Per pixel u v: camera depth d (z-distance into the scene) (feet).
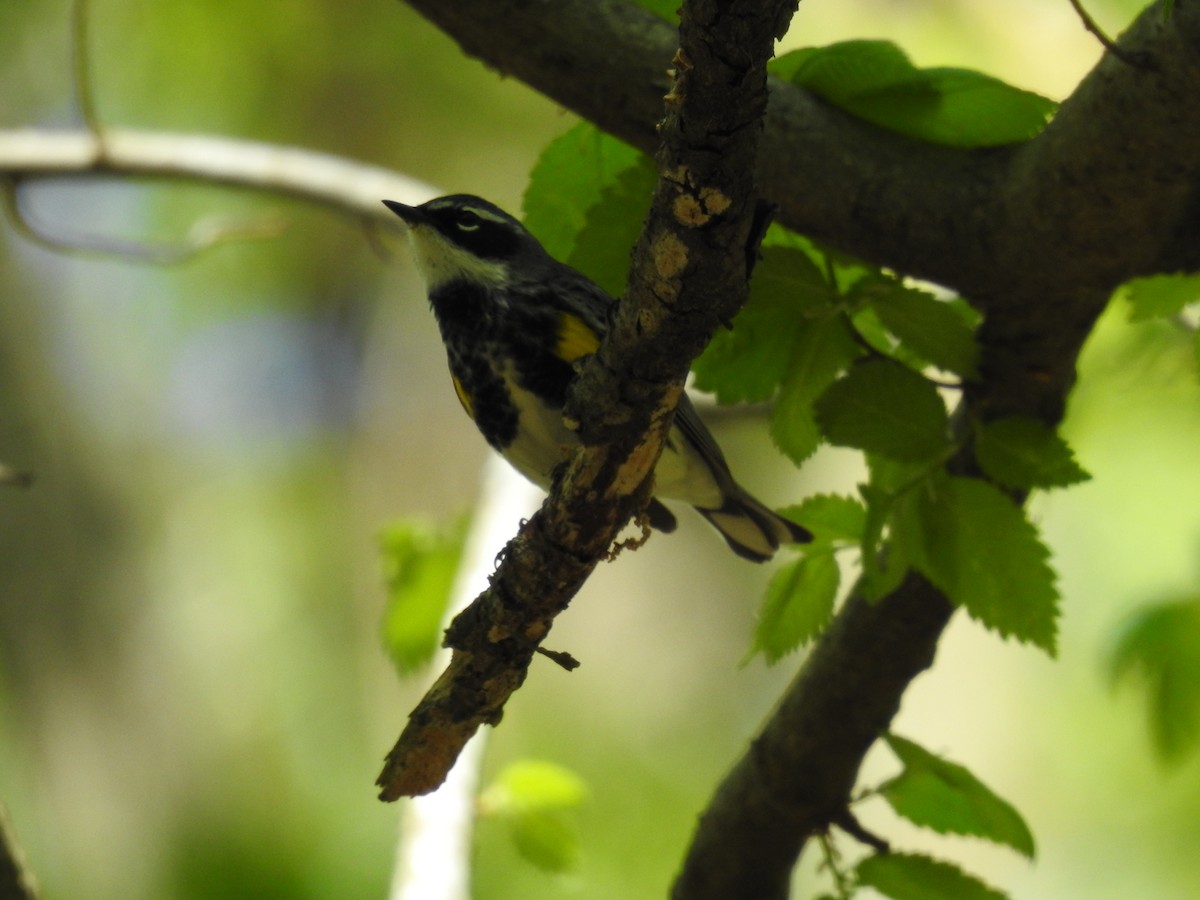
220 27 48.44
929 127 19.74
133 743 52.70
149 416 57.06
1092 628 45.44
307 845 49.06
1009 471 19.44
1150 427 41.45
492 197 51.96
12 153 34.47
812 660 23.20
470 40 20.31
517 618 17.90
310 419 58.90
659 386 15.93
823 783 23.56
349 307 57.26
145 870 50.65
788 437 20.31
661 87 19.43
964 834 21.36
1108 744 46.93
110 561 55.16
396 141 51.83
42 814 52.13
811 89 20.03
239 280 54.24
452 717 18.42
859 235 19.89
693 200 14.10
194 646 54.85
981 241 19.25
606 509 17.17
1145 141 17.43
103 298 54.24
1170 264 19.01
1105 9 43.75
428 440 62.64
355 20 49.26
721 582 64.64
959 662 52.80
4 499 54.13
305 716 53.88
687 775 53.98
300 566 57.06
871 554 18.81
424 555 30.53
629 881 47.34
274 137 51.03
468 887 23.59
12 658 53.42
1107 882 45.65
